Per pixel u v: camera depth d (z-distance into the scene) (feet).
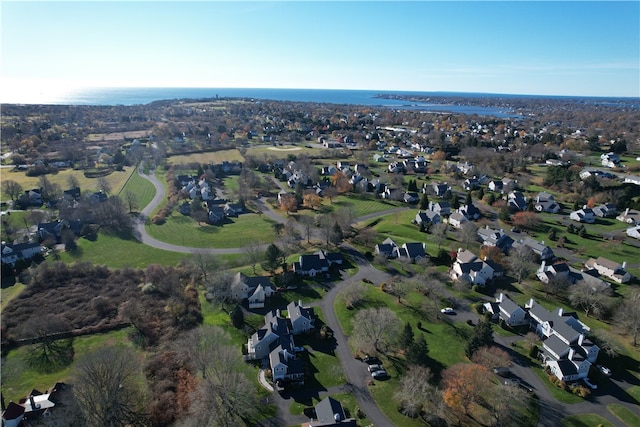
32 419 224.74
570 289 359.05
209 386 232.12
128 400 233.96
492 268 383.65
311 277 391.04
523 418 232.12
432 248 453.99
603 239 485.97
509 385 243.60
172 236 510.58
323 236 489.67
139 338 306.14
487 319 319.06
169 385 250.57
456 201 579.89
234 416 228.84
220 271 374.02
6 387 257.55
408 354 269.44
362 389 252.83
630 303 316.40
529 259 410.31
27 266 417.69
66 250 463.83
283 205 597.52
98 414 222.48
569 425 228.22
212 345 264.52
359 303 346.33
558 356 272.31
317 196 631.15
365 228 520.01
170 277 381.81
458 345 293.84
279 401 242.99
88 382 229.45
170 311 333.83
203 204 631.56
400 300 351.46
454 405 228.63
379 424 227.61
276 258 388.98
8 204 604.90
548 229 517.55
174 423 226.58
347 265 416.67
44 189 633.20
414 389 231.71
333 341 298.97
